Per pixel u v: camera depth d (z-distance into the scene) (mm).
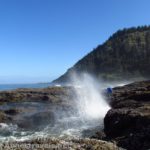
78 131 24141
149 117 18531
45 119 28969
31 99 40094
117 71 150500
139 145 15523
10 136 24125
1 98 39906
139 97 26766
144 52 159750
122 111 20766
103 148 9961
